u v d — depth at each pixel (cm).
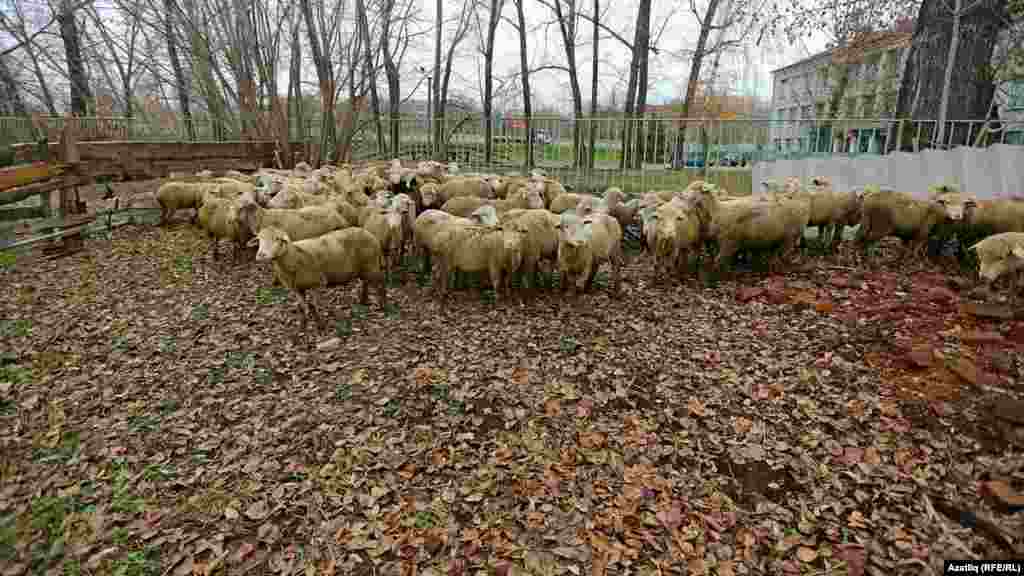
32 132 1905
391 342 652
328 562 358
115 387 557
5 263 938
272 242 596
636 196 1216
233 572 352
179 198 1195
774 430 479
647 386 553
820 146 1373
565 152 1482
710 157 1306
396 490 417
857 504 398
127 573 349
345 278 688
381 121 1814
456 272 835
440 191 1038
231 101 1928
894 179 1050
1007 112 1478
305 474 435
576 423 495
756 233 796
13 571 351
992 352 544
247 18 1475
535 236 750
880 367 547
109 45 2252
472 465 443
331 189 1060
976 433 446
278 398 536
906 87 1284
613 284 820
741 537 374
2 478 430
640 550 364
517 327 693
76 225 1010
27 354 621
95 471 439
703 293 793
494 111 2828
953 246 916
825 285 774
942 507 388
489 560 359
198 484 427
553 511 396
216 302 774
